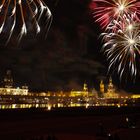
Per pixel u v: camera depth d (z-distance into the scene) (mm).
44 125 51312
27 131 43594
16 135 39375
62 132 44062
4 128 43719
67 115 68750
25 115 58875
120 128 45312
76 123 56344
